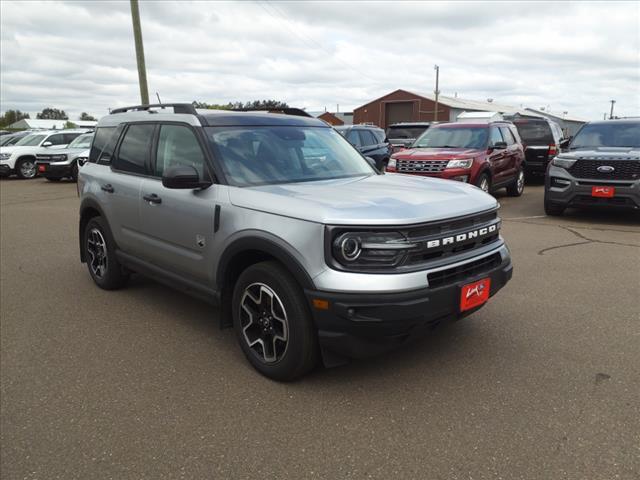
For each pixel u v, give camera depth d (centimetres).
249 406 316
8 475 258
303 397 324
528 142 1488
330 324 300
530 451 264
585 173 875
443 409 306
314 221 303
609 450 264
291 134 441
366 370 356
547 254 665
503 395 319
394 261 297
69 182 1872
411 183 399
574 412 299
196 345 409
